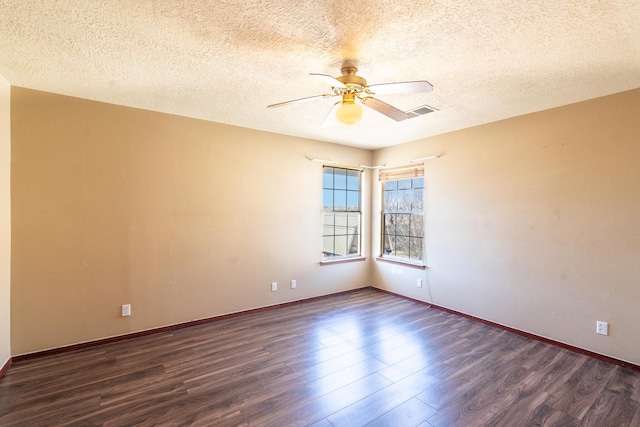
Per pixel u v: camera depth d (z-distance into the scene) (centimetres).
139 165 323
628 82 254
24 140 269
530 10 164
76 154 292
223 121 367
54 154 282
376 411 208
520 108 318
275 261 420
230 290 383
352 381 244
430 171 433
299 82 260
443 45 201
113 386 234
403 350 298
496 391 232
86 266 298
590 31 183
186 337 324
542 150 322
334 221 485
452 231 406
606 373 258
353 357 284
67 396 221
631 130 268
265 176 408
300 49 207
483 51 208
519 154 340
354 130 404
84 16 169
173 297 344
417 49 206
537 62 223
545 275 320
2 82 248
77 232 293
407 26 180
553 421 199
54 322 284
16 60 221
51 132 281
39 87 269
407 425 195
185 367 263
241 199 389
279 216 422
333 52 210
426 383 242
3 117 250
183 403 214
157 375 250
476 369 263
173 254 344
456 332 343
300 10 165
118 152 312
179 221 347
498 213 358
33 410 205
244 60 222
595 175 287
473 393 229
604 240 282
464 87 267
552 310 315
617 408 212
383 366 268
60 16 169
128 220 318
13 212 266
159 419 198
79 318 295
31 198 273
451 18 172
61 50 207
